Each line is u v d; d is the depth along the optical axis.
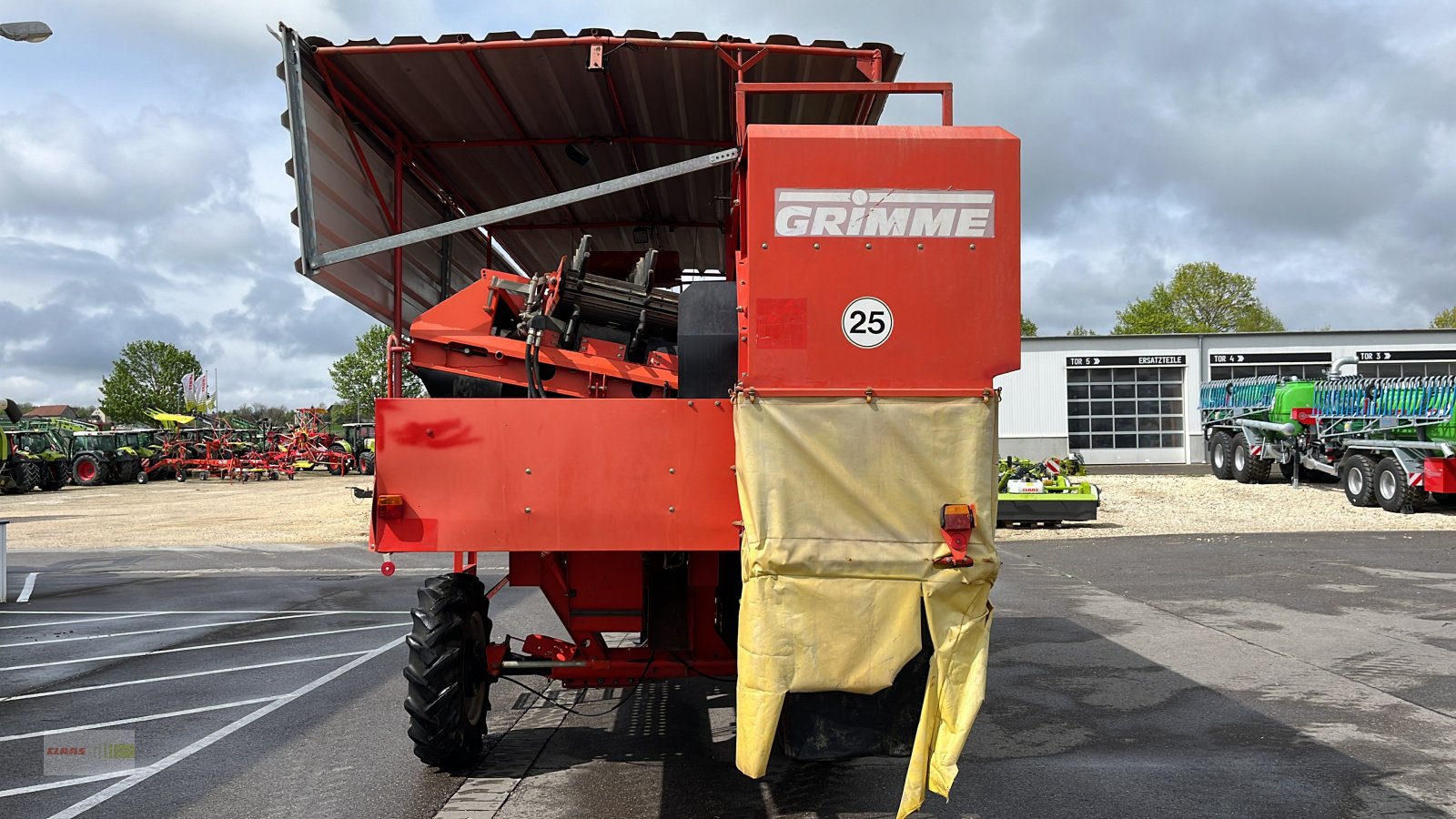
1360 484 18.95
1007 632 8.20
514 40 4.70
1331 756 4.91
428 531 3.89
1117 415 35.38
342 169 5.01
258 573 13.15
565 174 6.70
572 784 4.62
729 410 3.88
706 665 4.73
